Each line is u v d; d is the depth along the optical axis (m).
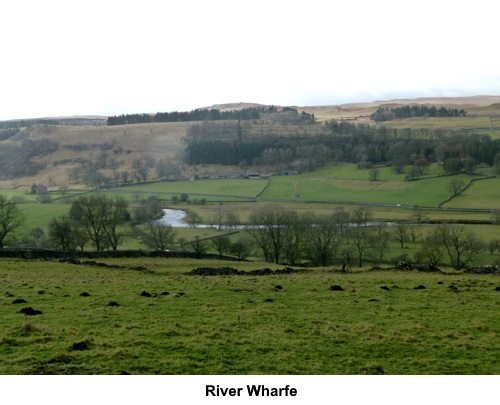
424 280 44.00
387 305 32.09
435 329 26.33
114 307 29.64
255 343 23.14
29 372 18.72
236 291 37.00
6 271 47.53
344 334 24.94
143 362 20.19
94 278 44.44
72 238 85.56
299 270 53.41
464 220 141.00
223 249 97.81
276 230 92.69
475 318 28.77
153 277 46.97
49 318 26.36
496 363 21.62
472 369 20.95
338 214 127.69
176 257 73.12
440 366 21.20
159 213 172.88
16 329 23.62
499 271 51.34
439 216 152.50
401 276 47.97
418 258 91.38
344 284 41.12
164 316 27.72
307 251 90.38
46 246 105.56
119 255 67.62
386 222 144.75
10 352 20.64
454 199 181.25
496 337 25.03
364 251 98.94
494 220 135.25
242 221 154.00
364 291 37.62
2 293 33.50
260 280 43.59
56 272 48.44
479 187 193.00
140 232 124.94
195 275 49.72
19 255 60.06
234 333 24.61
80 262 56.47
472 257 92.88
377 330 25.77
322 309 30.84
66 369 19.09
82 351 20.94
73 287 37.25
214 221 151.00
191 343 22.59
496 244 100.75
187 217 160.12
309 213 136.38
